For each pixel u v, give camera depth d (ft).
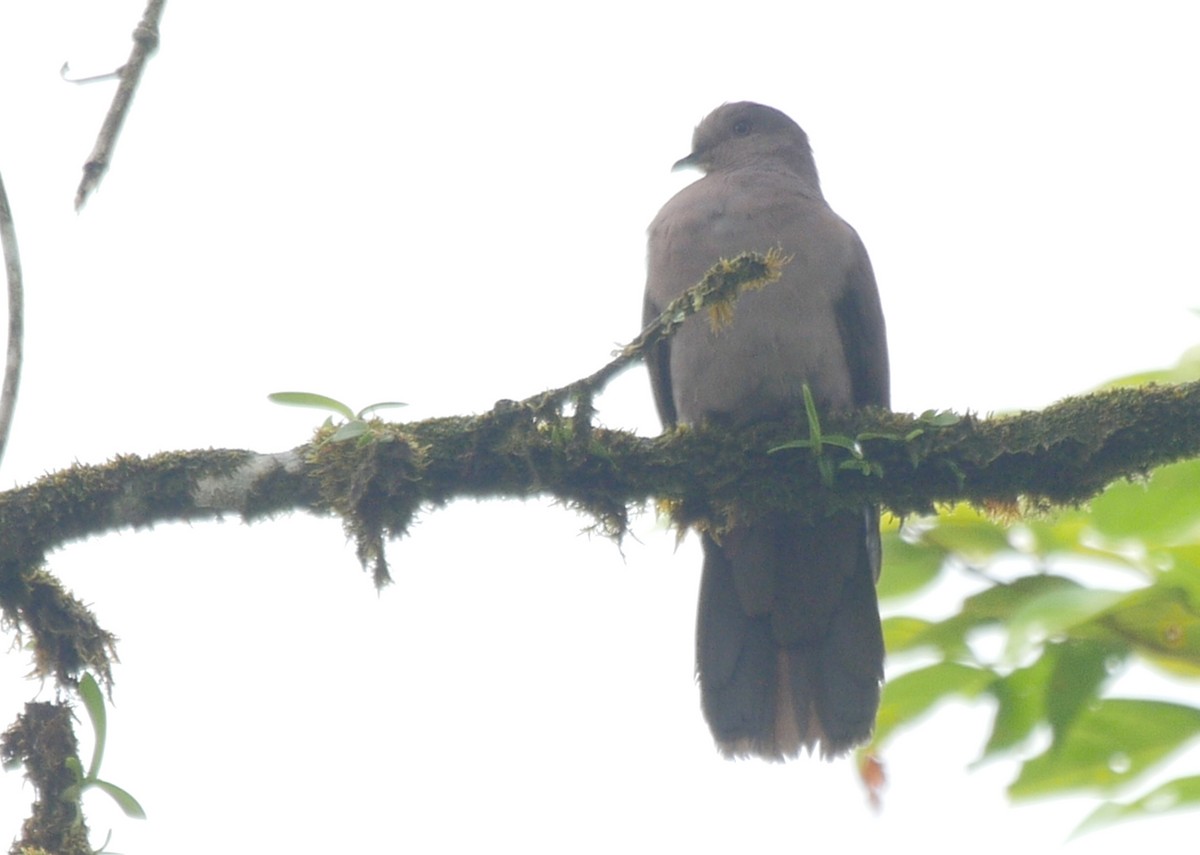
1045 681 22.95
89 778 20.56
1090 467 24.50
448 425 25.04
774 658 31.55
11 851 20.16
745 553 31.14
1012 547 24.71
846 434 26.48
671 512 27.63
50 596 24.67
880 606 25.02
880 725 25.31
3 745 21.30
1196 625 22.13
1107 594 21.42
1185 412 24.04
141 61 22.81
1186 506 22.81
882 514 28.14
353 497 24.13
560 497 25.73
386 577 24.39
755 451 26.73
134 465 24.76
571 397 24.95
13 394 21.65
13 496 24.54
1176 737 22.57
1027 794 23.07
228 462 24.82
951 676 23.95
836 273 33.68
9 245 22.00
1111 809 21.50
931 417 25.90
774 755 30.76
